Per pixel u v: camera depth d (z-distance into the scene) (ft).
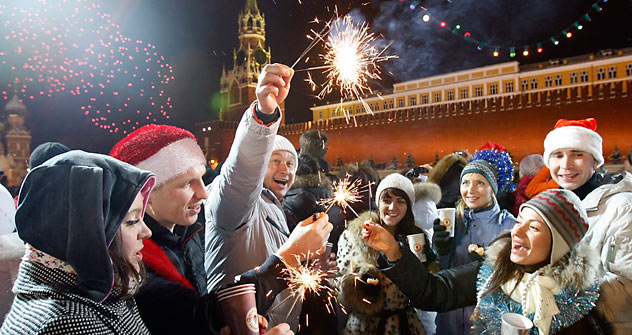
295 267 4.54
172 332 3.73
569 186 7.63
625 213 5.65
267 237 5.96
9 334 2.65
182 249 4.81
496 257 5.02
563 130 7.70
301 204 9.32
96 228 2.67
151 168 4.34
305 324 5.89
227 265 5.59
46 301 2.70
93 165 2.85
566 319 4.33
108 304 3.02
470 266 5.67
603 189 6.30
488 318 4.88
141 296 3.73
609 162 43.34
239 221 5.31
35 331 2.54
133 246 3.14
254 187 5.00
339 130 69.05
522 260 4.63
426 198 9.50
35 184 2.76
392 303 6.63
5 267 6.43
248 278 4.24
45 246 2.70
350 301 6.67
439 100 67.67
